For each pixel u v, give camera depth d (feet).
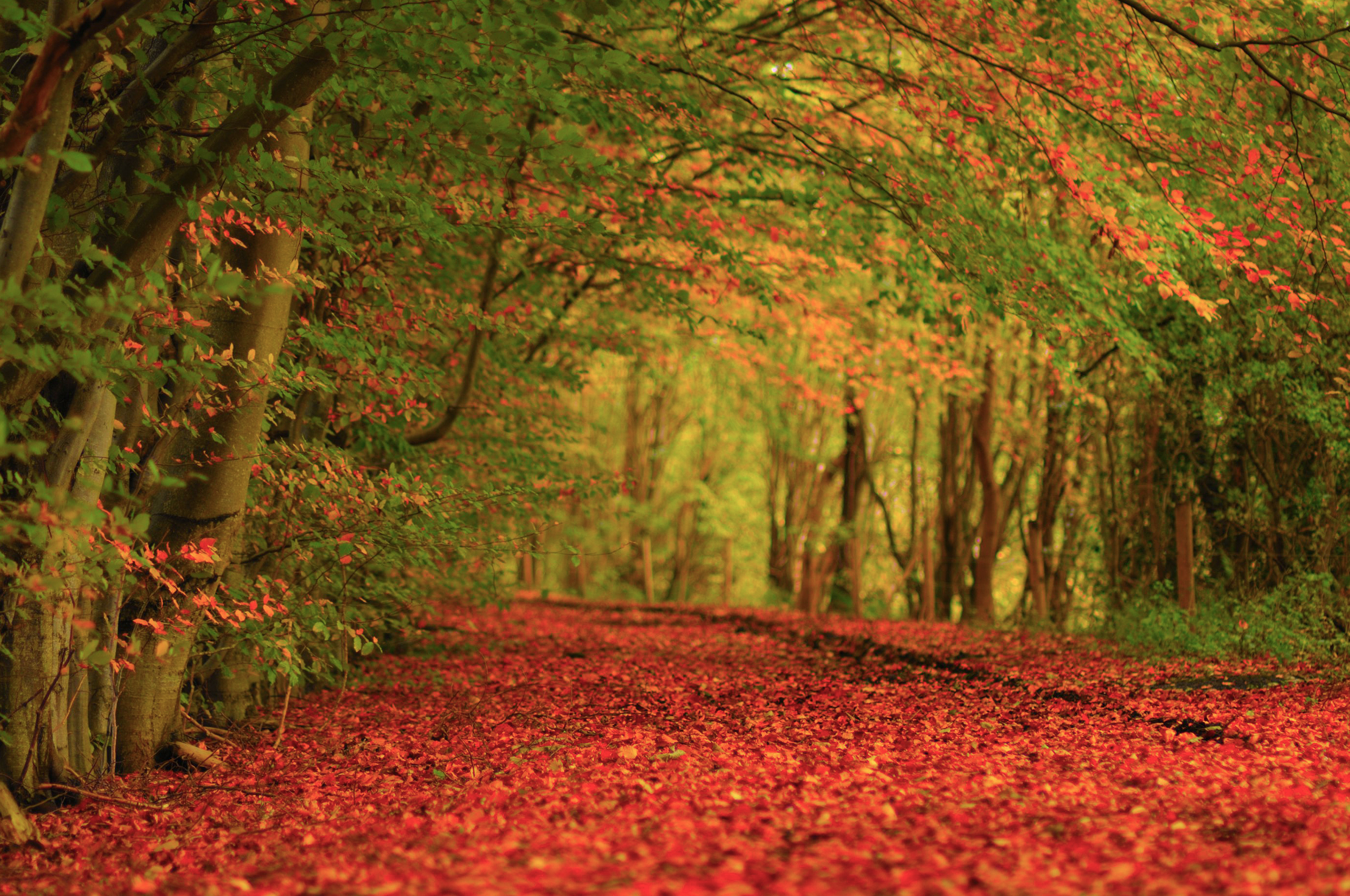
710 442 116.57
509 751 24.97
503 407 41.29
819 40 36.14
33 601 19.79
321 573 28.45
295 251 24.54
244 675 29.84
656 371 63.93
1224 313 41.24
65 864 17.51
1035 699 31.35
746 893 12.71
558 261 39.19
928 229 32.14
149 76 19.88
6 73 18.47
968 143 35.68
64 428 18.52
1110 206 32.24
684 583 118.83
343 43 20.33
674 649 50.39
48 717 20.43
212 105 23.22
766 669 41.88
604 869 14.07
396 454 34.94
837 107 34.53
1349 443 37.96
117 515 16.19
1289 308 36.76
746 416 103.24
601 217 36.88
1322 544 40.19
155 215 19.25
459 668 42.55
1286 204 31.19
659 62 31.96
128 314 15.93
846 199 35.09
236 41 21.17
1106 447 51.49
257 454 24.11
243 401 23.47
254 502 27.73
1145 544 47.60
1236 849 15.01
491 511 33.22
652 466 116.16
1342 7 32.24
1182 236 32.91
